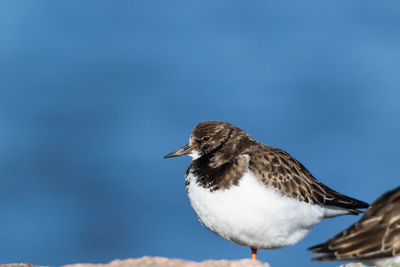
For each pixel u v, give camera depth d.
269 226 8.16
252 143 8.91
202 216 8.41
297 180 8.41
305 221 8.45
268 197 8.09
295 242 8.53
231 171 8.16
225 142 8.84
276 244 8.42
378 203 6.20
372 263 6.13
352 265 7.04
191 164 8.83
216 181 8.16
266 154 8.45
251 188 8.05
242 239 8.34
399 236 5.88
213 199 8.16
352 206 8.87
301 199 8.36
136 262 6.21
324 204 8.67
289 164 8.50
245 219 8.10
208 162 8.45
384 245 5.92
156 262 6.20
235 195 8.07
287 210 8.20
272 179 8.18
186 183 8.66
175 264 6.15
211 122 9.12
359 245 6.01
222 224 8.24
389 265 6.14
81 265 6.17
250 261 6.20
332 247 6.12
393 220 5.96
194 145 8.98
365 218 6.14
